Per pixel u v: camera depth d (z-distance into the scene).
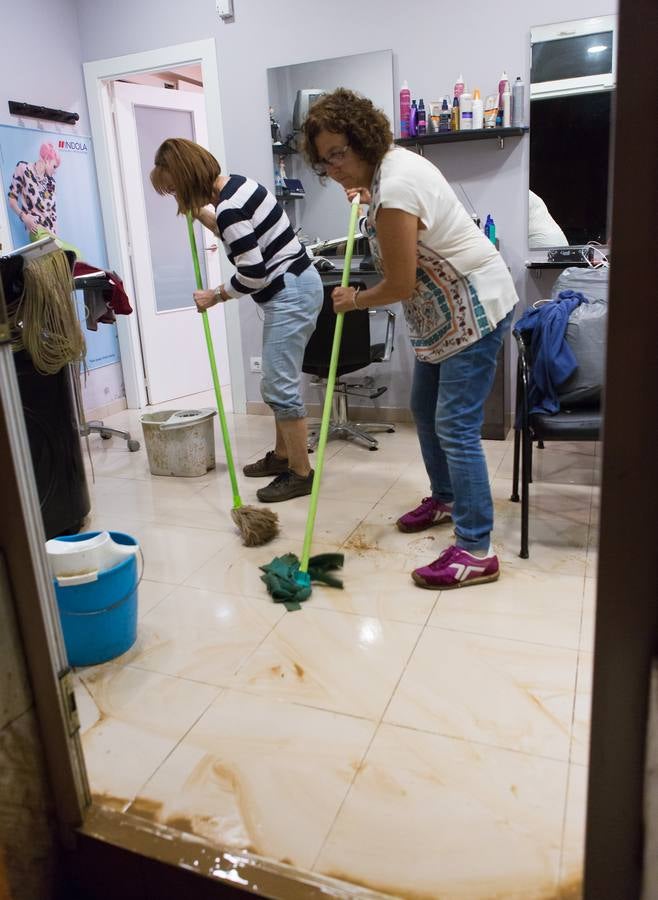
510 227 3.70
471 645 1.86
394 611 2.04
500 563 2.31
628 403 0.81
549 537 2.48
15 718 1.16
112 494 3.11
